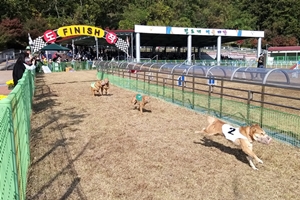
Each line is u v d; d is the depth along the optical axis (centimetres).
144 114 848
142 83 1322
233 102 779
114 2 6150
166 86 1216
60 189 389
